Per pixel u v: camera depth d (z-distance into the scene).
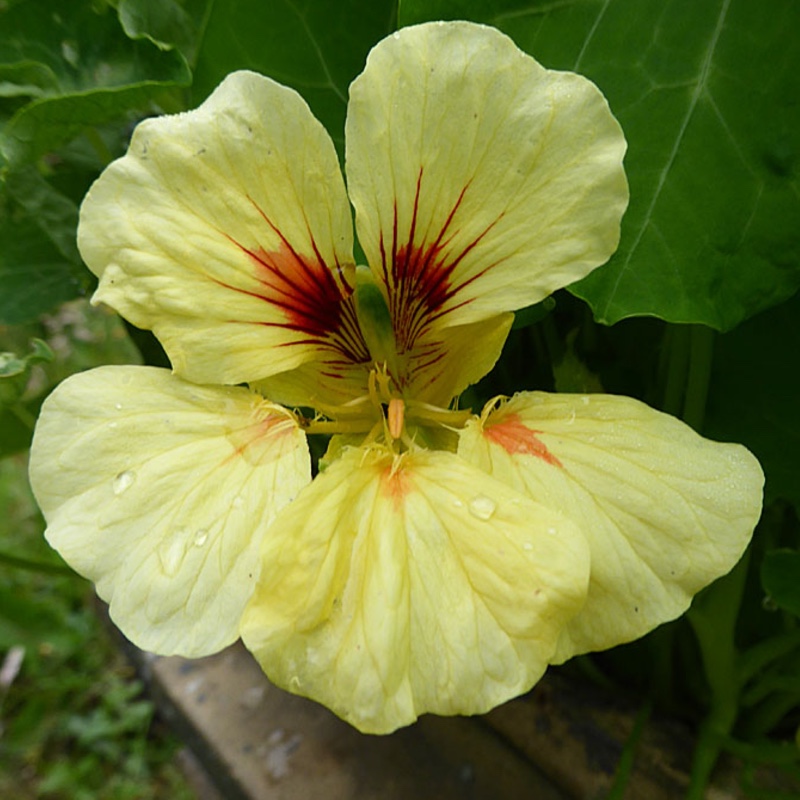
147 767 0.22
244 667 0.17
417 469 0.07
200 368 0.07
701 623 0.11
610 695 0.13
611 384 0.11
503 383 0.11
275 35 0.09
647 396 0.11
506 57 0.06
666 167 0.07
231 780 0.15
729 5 0.07
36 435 0.07
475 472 0.07
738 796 0.11
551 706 0.13
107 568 0.07
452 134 0.06
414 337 0.08
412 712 0.06
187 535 0.07
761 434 0.10
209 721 0.16
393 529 0.06
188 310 0.07
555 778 0.13
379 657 0.06
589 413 0.07
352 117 0.06
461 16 0.08
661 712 0.13
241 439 0.07
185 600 0.06
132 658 0.22
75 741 0.23
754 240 0.07
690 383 0.09
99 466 0.07
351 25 0.09
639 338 0.11
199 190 0.07
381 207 0.07
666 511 0.06
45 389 0.13
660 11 0.07
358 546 0.06
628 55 0.07
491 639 0.06
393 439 0.07
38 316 0.12
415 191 0.07
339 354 0.08
